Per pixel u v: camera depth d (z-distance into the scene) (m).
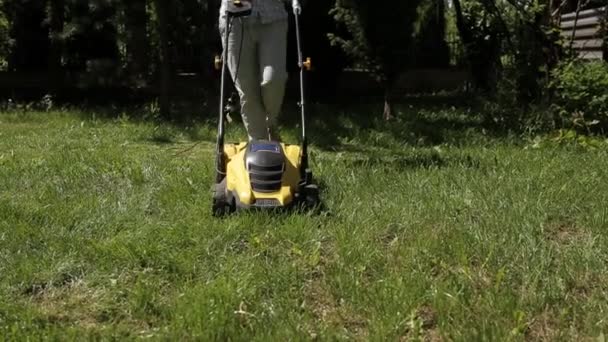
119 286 3.39
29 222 4.06
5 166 5.35
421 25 12.44
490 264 3.54
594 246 3.74
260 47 4.64
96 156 5.72
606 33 8.16
